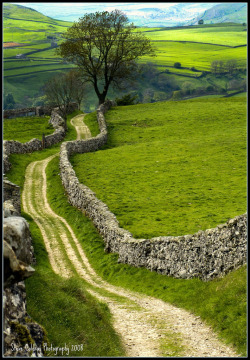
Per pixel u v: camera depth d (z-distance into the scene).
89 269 30.23
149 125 79.81
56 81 95.19
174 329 18.61
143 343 17.12
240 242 20.91
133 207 40.31
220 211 37.66
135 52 104.00
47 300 16.47
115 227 32.53
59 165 55.56
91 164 57.50
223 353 15.65
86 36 102.50
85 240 34.84
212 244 22.94
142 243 28.64
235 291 19.48
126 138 72.62
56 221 39.75
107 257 31.14
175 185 46.88
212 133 70.31
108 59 105.00
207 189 44.88
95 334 16.30
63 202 44.41
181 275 25.20
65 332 14.88
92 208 37.66
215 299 20.06
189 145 63.50
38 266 27.33
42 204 45.19
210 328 18.27
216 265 22.58
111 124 81.75
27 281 17.05
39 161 61.59
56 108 98.19
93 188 47.19
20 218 12.70
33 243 32.28
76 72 105.56
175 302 22.55
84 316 17.11
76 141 63.56
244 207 38.44
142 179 49.84
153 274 27.17
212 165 53.47
